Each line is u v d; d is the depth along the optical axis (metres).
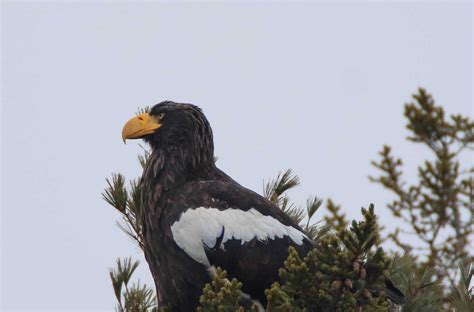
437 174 21.83
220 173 14.02
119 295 12.38
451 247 21.06
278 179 13.88
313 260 9.73
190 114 13.99
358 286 9.46
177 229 12.70
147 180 13.59
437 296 12.15
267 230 12.59
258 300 12.51
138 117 14.20
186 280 12.66
